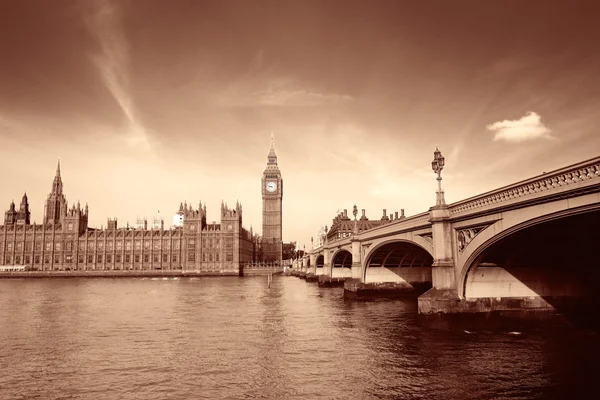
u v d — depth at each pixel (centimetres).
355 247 6506
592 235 2733
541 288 3391
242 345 3023
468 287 3291
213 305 5688
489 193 2844
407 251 5903
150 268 19450
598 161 2016
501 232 2727
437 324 3203
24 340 3291
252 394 2012
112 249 19550
